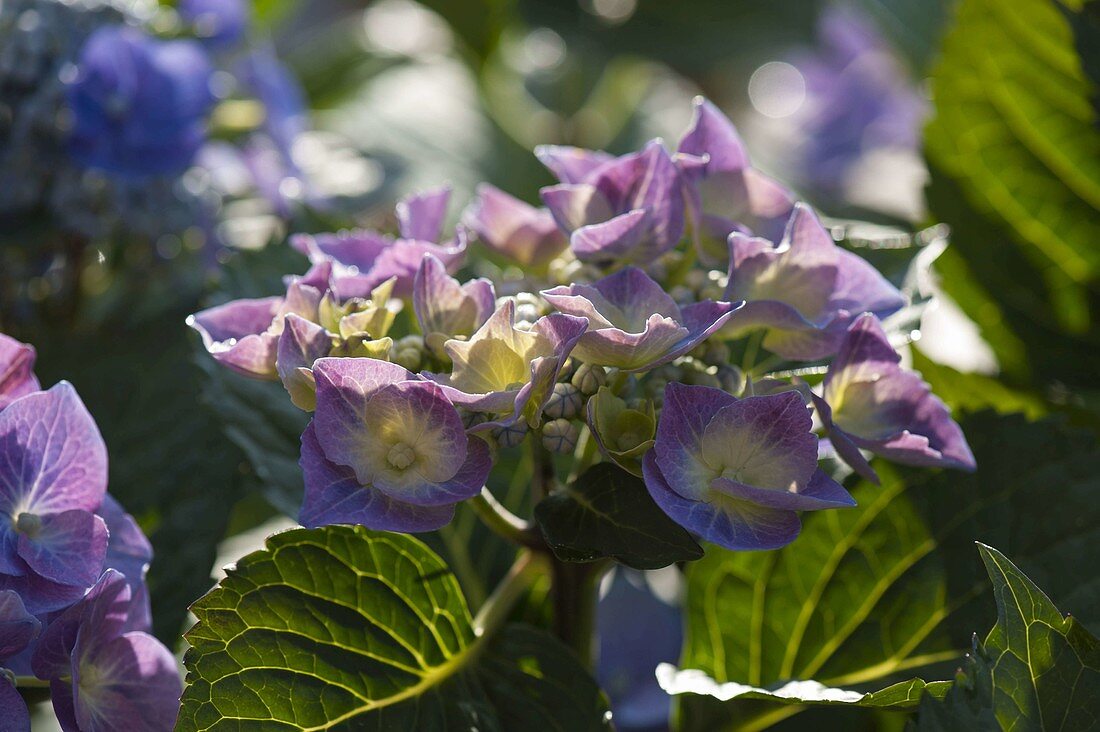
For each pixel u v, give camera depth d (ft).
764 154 5.22
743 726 2.61
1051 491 2.56
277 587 2.40
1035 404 2.91
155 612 2.67
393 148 4.46
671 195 2.41
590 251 2.42
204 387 2.61
